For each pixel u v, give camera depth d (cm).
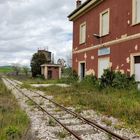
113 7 2002
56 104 1411
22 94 2103
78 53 2777
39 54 6606
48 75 5966
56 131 830
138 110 1079
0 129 769
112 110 1132
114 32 1983
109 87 1828
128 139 728
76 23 2847
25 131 767
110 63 2038
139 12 1697
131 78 1711
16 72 10512
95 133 802
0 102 1405
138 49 1666
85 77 2416
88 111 1195
